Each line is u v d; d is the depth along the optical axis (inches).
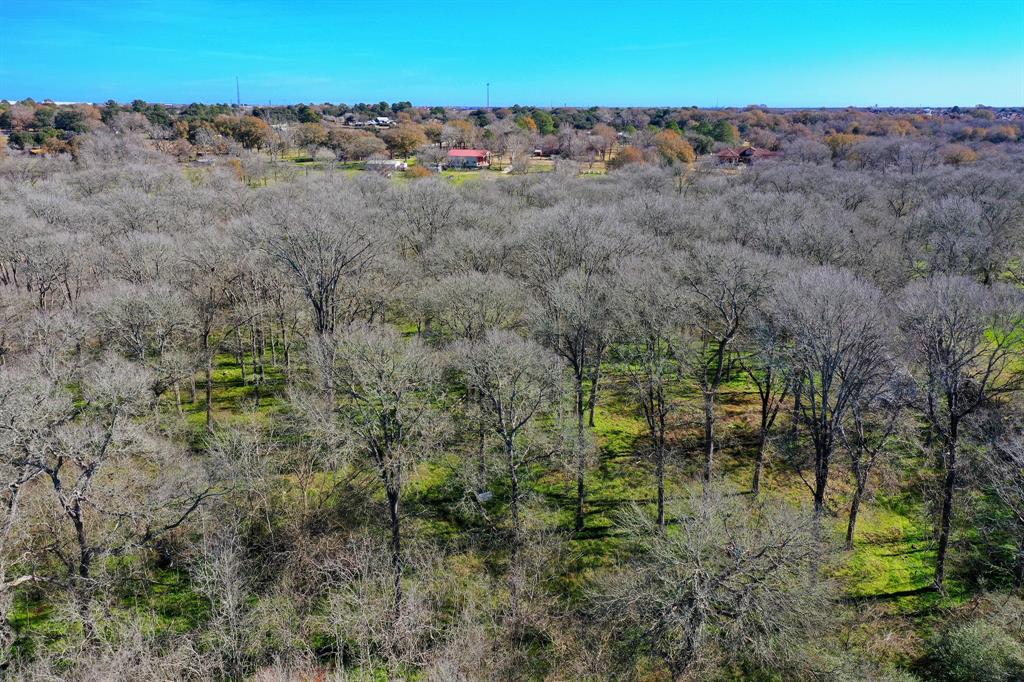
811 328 1021.2
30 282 1705.2
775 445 1386.6
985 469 1167.6
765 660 783.7
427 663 823.7
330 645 878.4
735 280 1257.4
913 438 1336.1
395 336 1243.2
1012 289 1405.0
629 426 1480.1
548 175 3449.8
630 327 1285.7
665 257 1588.3
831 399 1459.2
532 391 1112.2
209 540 981.2
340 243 1493.6
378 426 1040.2
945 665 836.0
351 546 1027.3
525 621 928.3
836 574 1027.3
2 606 799.1
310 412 1119.6
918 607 970.7
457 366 1206.3
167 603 949.8
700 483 1089.4
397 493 997.8
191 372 1428.4
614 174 3528.5
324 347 1181.7
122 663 752.3
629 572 941.8
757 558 787.4
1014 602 919.0
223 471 1039.6
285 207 1881.2
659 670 846.5
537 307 1374.3
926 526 1144.8
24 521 928.3
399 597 940.6
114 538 974.4
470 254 1795.0
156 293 1373.0
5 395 857.5
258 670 816.9
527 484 1257.4
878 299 1212.5
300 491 1170.6
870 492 1240.8
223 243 1718.8
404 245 2246.6
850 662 786.8
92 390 1060.5
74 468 1073.5
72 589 858.1
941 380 1019.3
